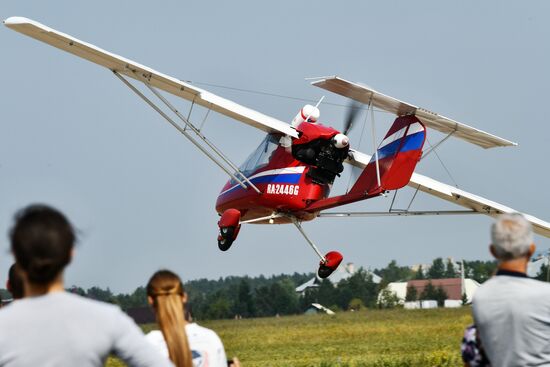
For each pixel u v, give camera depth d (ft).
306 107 140.87
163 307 37.86
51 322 28.76
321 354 132.46
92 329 28.86
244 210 153.69
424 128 124.16
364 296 535.60
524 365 37.11
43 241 28.58
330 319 227.81
